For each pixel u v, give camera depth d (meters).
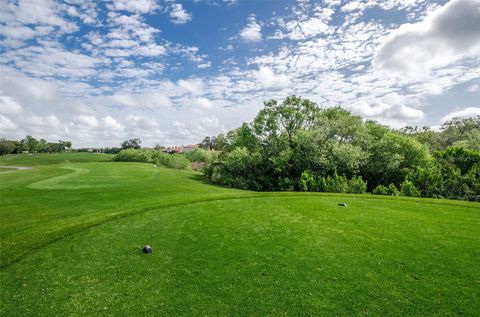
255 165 40.91
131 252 7.80
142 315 5.04
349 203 14.41
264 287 5.93
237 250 7.89
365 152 35.56
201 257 7.46
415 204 14.12
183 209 12.80
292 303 5.36
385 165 35.59
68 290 5.88
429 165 29.09
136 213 11.98
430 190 25.05
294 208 13.12
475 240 8.59
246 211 12.48
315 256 7.44
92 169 38.62
